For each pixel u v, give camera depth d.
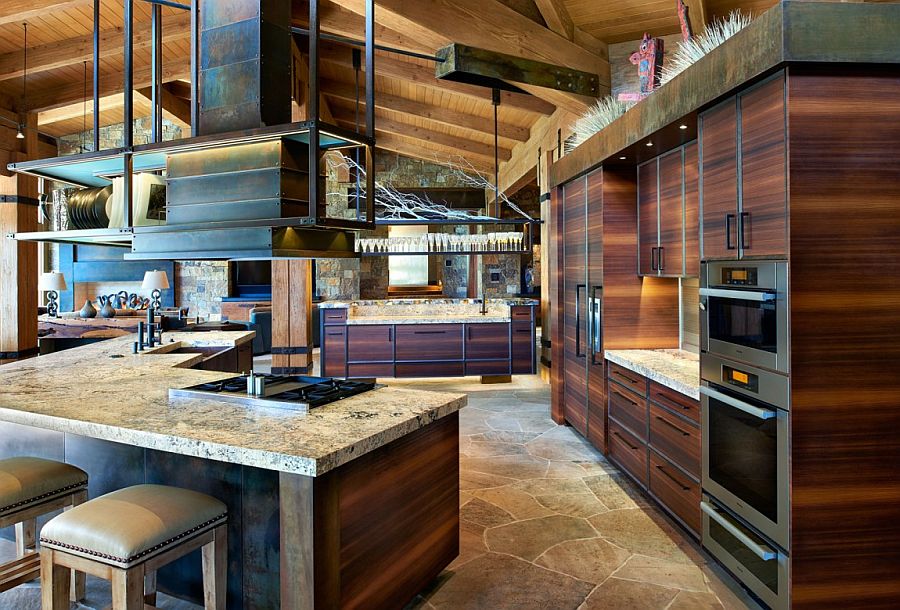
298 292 8.34
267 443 2.08
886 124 2.34
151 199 2.93
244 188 2.56
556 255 5.86
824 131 2.32
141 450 2.73
